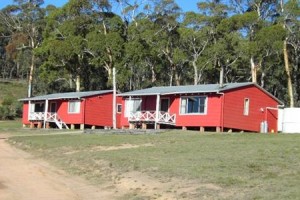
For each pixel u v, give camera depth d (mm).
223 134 31438
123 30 67312
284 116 40938
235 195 12844
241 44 61469
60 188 16375
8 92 90312
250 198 12281
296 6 59594
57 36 68312
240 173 15594
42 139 32469
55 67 68312
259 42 58344
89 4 66000
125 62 63719
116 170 18453
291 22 60594
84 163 21125
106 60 64562
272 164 16766
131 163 19250
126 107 45062
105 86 70875
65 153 25109
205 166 17141
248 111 39656
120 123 49500
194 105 39531
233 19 61656
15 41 79500
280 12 62031
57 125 51062
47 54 67750
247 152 20172
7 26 85688
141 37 65375
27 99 55344
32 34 79250
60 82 75000
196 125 39062
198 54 67562
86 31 67062
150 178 16250
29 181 17750
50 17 69000
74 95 49719
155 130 36625
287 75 59531
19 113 73312
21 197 14609
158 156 20656
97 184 16781
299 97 66125
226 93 38125
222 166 16938
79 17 65875
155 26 67688
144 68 69625
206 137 29219
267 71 65938
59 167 21219
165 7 68750
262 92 40844
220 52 63469
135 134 33594
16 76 112438
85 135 34281
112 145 26922
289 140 24953
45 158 24219
